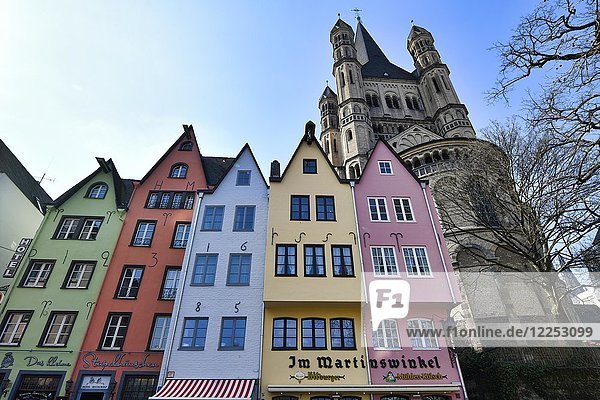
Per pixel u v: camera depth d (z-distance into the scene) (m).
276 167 24.52
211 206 21.58
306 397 15.52
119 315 18.91
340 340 16.97
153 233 21.88
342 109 47.94
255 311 17.75
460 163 26.58
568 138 10.46
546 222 18.56
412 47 58.38
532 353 18.22
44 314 18.69
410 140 40.19
